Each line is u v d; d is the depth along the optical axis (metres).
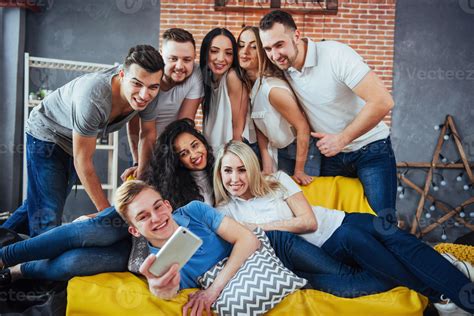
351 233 2.29
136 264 2.19
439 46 5.51
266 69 2.92
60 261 2.20
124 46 5.32
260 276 2.05
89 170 2.62
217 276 2.08
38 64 4.98
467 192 5.51
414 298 2.15
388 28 5.46
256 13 5.35
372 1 5.43
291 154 3.10
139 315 2.02
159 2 5.34
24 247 2.18
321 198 2.83
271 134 2.94
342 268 2.29
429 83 5.51
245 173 2.47
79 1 5.28
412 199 5.52
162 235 2.06
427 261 2.13
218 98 3.02
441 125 5.52
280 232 2.34
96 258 2.20
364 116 2.65
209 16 5.36
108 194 5.17
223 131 3.04
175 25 5.36
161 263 1.89
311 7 5.36
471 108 5.54
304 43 2.79
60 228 2.22
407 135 5.54
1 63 4.96
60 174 2.77
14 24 4.98
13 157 4.88
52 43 5.25
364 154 2.85
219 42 2.91
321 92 2.78
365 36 5.45
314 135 2.73
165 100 2.89
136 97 2.46
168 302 2.01
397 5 5.45
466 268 2.21
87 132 2.52
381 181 2.80
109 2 5.31
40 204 2.73
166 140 2.62
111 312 2.04
